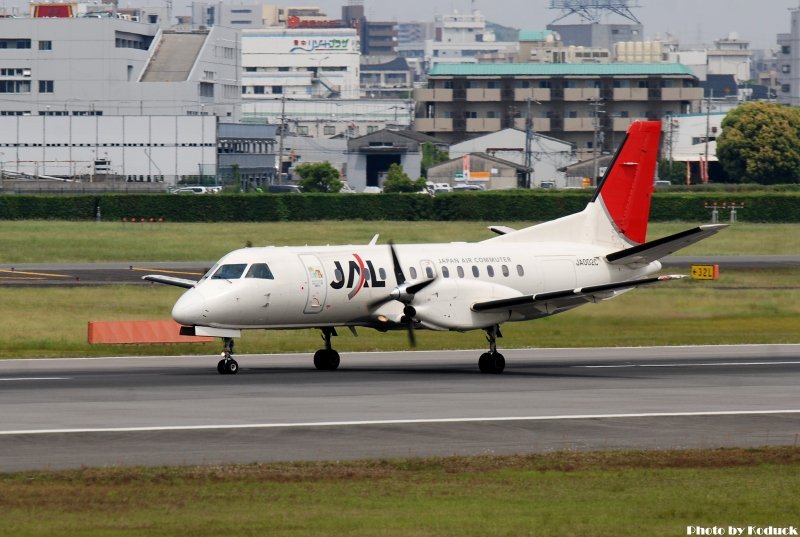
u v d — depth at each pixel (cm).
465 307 12825
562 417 9381
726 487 7019
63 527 5956
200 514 6253
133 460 7625
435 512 6350
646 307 19725
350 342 16238
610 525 6122
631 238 15188
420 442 8325
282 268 12669
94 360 13800
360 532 5916
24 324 17550
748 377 12250
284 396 10506
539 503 6588
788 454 7981
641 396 10656
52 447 8019
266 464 7538
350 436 8519
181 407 9769
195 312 12212
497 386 11400
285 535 5847
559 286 14288
